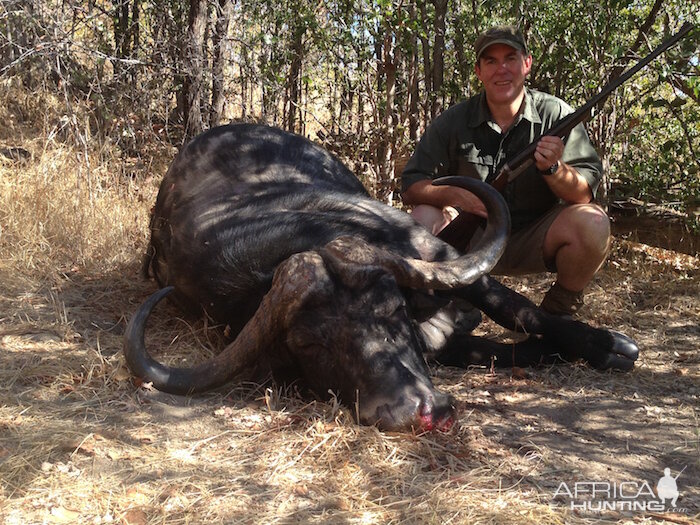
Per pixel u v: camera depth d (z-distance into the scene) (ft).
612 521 5.28
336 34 13.15
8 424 6.26
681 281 11.20
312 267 6.66
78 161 12.34
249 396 7.10
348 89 14.47
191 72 13.88
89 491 5.41
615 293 10.62
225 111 16.84
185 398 6.93
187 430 6.39
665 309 10.19
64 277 10.03
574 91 13.06
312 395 6.95
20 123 15.02
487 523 5.14
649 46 11.68
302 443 6.12
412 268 6.86
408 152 14.02
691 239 12.71
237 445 6.14
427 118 14.51
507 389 7.47
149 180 13.66
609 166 13.07
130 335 6.70
